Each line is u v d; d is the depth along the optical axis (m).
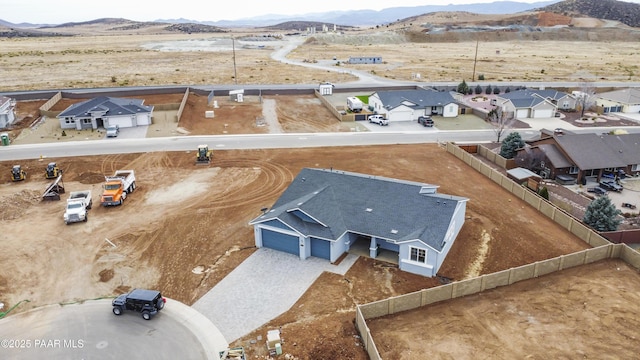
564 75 125.19
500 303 28.70
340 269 32.88
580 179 50.47
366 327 24.33
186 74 122.56
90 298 29.72
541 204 42.38
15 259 34.53
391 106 77.00
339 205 36.62
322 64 145.12
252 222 35.16
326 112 82.38
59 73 123.38
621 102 84.38
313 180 40.06
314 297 29.59
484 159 58.84
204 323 26.83
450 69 134.50
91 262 34.22
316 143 64.81
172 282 31.55
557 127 74.31
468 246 36.22
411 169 54.34
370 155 59.59
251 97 92.94
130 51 184.62
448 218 33.78
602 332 25.89
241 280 31.58
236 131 70.88
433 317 27.34
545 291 29.97
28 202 44.84
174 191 47.91
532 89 91.25
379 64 145.38
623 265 33.12
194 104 85.75
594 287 30.34
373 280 31.53
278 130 71.56
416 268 32.22
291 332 26.06
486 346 24.78
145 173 53.12
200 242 37.12
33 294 30.16
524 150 55.44
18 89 100.06
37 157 58.12
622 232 36.81
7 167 54.56
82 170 53.91
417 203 35.50
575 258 32.75
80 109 71.81
